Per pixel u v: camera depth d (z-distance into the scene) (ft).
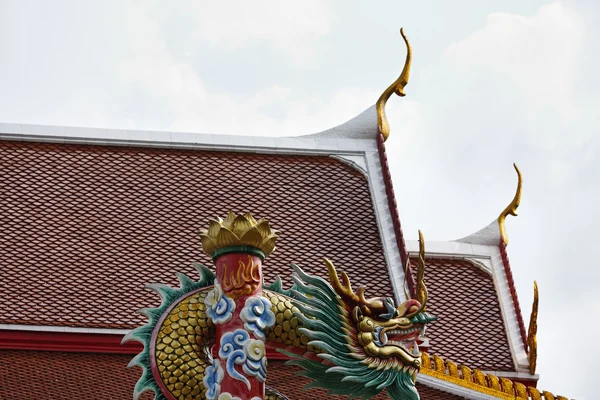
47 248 91.61
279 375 85.35
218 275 61.67
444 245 107.04
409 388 62.64
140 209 95.81
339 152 102.83
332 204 100.22
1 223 92.27
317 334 61.05
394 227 99.55
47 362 84.12
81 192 95.66
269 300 61.82
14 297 87.81
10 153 96.37
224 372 59.93
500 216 109.70
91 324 87.45
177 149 100.07
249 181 99.86
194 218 96.37
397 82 105.40
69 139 97.91
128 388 82.28
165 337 62.44
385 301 63.10
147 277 91.71
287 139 102.47
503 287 106.32
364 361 61.67
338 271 96.32
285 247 96.68
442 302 104.27
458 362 101.35
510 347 103.30
